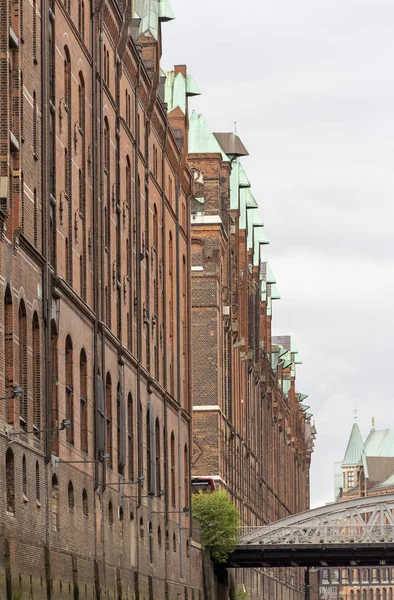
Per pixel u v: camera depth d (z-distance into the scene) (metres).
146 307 137.75
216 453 199.38
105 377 114.44
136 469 129.62
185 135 167.75
